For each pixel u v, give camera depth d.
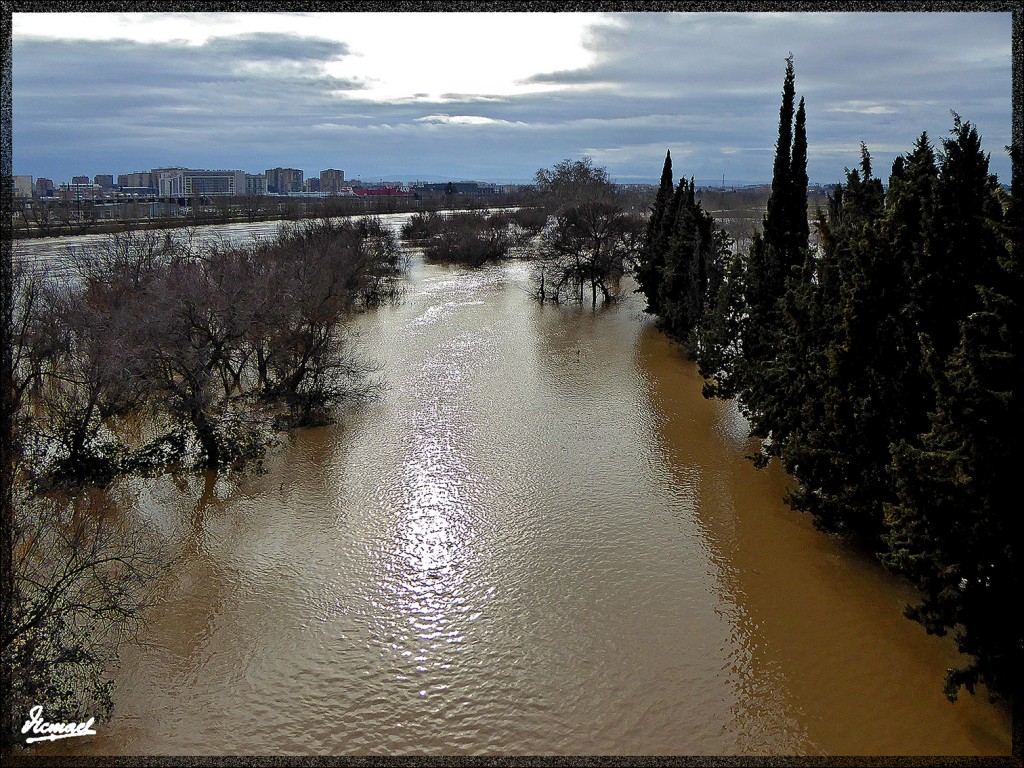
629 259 59.12
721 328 32.44
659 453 27.61
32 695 13.85
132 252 44.84
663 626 17.55
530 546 21.14
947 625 14.11
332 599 18.83
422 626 17.73
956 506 13.61
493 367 39.19
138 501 24.30
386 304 55.06
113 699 15.29
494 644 17.05
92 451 24.84
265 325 30.66
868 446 18.34
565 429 30.09
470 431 29.89
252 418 28.39
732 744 14.03
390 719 14.85
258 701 15.34
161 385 26.02
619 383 36.41
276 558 20.73
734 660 16.33
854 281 18.53
